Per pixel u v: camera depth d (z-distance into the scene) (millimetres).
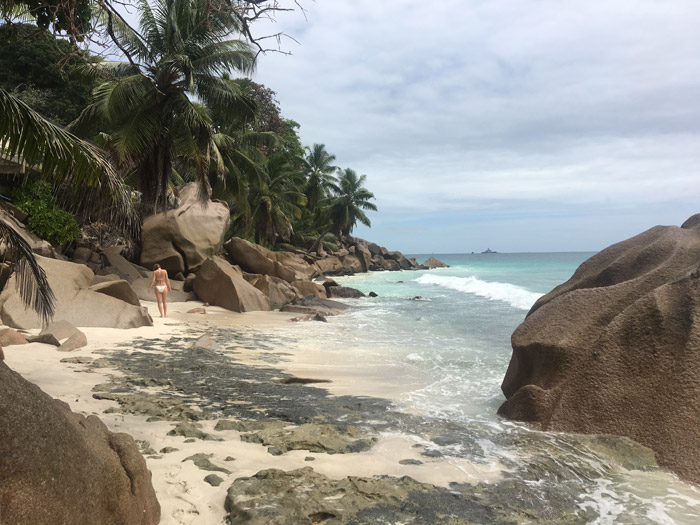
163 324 12945
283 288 22125
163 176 23781
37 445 2236
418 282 42312
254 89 46969
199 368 8023
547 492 3713
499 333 13234
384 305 21922
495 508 3410
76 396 5875
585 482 3938
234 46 22859
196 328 12914
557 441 4781
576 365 5441
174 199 24797
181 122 23141
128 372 7379
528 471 4105
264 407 5949
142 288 18906
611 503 3580
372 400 6453
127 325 11656
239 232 50688
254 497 3402
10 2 6879
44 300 6117
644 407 4773
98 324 11328
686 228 7168
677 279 5508
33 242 15422
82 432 2760
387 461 4262
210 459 4152
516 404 5645
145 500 2906
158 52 22828
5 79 27531
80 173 5191
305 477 3791
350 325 14820
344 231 72375
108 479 2600
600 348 5352
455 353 10180
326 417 5555
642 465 4254
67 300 11484
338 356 9781
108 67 21812
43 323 10156
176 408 5582
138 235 22469
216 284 18172
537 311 6555
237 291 17703
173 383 6938
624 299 5852
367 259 66000
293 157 55250
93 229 23625
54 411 2426
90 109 21844
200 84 23469
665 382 4805
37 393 2408
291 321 15562
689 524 3279
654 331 5164
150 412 5363
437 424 5344
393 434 5004
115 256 20703
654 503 3586
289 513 3201
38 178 18562
